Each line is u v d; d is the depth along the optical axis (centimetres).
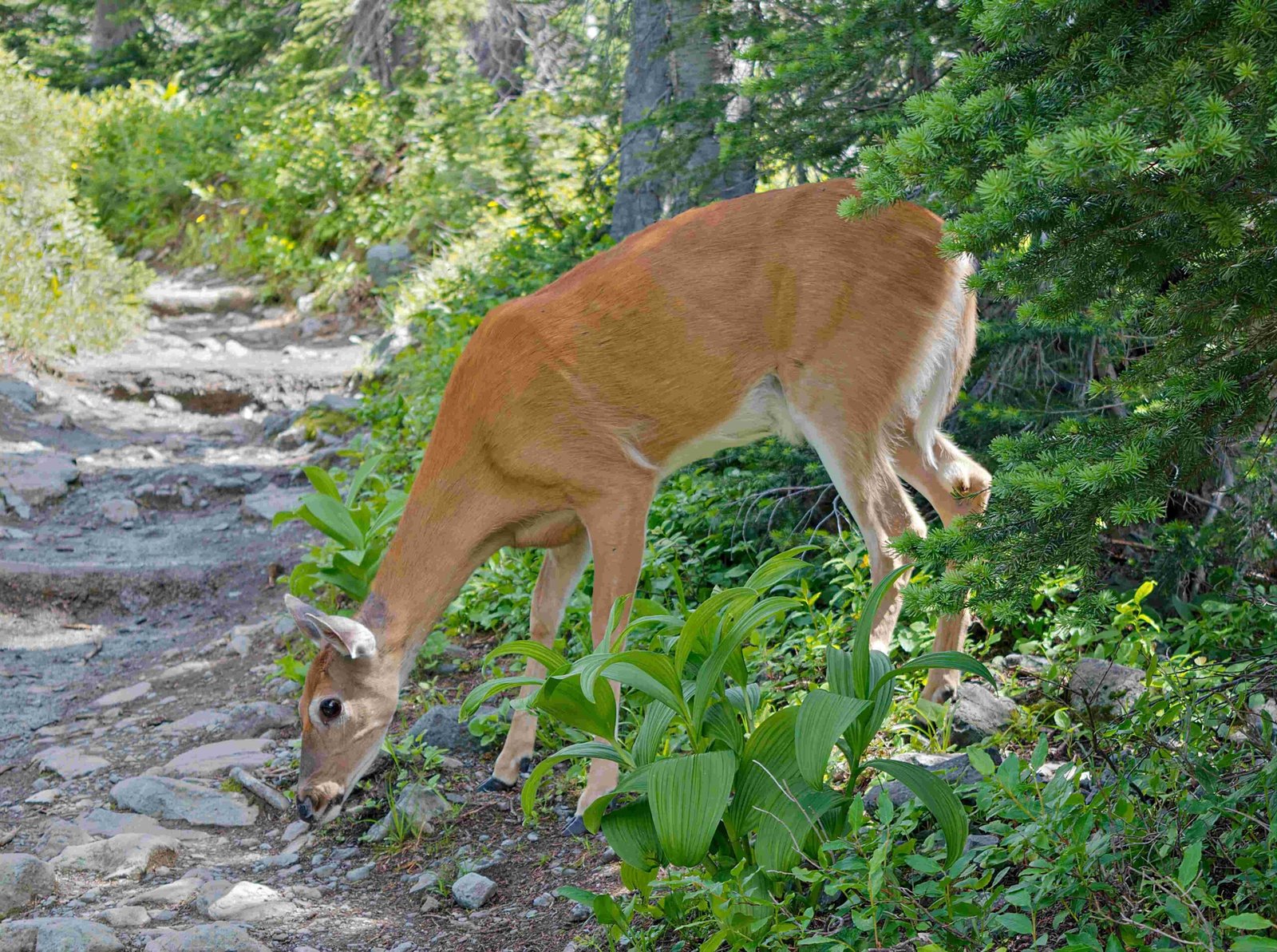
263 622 641
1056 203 234
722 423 404
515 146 1176
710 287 393
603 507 397
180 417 1066
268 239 1412
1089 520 251
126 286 1241
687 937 293
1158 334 286
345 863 392
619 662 281
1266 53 212
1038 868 246
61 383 1087
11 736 538
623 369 393
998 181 230
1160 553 416
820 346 390
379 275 1275
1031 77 257
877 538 396
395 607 400
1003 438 290
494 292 1041
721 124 545
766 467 557
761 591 301
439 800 409
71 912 358
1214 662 334
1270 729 275
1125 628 427
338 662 387
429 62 1588
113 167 1691
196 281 1457
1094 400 482
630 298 392
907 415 402
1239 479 392
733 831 283
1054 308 261
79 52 2309
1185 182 218
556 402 392
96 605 698
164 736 512
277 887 374
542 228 1082
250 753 479
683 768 265
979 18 249
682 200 698
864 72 503
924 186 261
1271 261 245
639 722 413
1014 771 260
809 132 516
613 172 1045
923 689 398
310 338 1246
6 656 637
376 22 1659
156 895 370
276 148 1512
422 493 405
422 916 350
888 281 390
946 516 420
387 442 859
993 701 388
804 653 431
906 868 284
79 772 483
